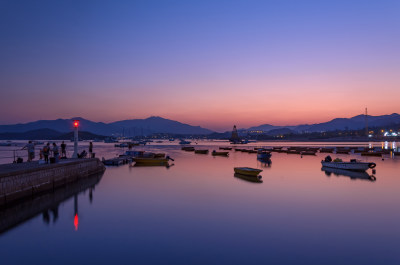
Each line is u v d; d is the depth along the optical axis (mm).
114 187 25797
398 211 17484
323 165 41469
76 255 11320
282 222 15312
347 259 10914
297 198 21078
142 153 65562
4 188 17281
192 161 55312
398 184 27156
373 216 16422
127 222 15398
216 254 11320
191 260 10812
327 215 16609
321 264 10516
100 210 17859
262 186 26094
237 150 100125
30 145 27156
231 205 19016
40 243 12562
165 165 46438
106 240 12836
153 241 12695
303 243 12422
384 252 11523
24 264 10602
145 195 22281
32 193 20078
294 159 59562
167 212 17328
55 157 26016
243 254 11336
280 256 11156
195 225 14828
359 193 22891
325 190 24125
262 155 53812
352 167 37062
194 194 22594
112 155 73625
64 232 13906
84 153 36062
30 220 15797
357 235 13406
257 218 16016
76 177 28047
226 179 30578
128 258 11016
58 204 19453
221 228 14367
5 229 14344
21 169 19703
